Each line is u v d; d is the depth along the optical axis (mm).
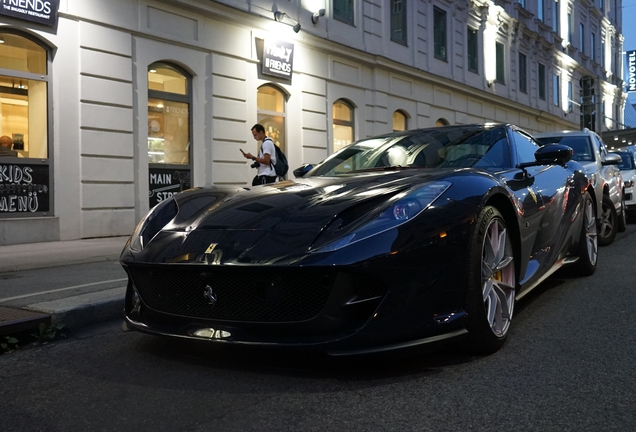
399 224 2414
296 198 2826
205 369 2658
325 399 2271
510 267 3061
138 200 9609
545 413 2115
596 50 34531
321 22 13344
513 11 23734
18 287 4695
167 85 10234
